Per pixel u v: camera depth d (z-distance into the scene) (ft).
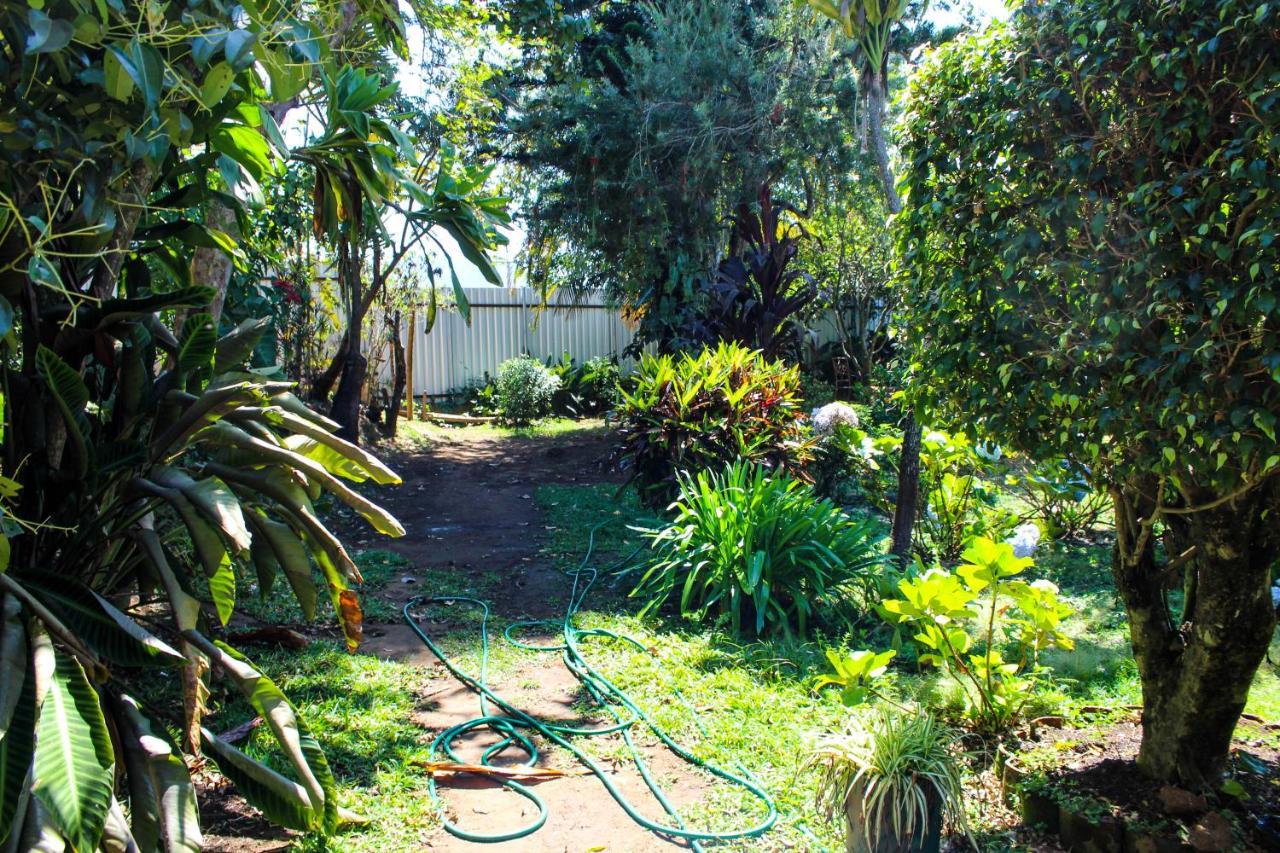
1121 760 11.53
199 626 11.98
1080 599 20.84
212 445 11.25
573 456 42.47
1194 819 10.04
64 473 9.95
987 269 10.06
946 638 12.93
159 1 8.86
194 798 8.43
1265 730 12.72
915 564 20.13
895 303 13.15
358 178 14.40
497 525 29.81
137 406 10.73
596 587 22.74
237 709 13.92
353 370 36.88
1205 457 8.45
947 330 10.55
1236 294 7.73
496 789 12.28
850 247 49.16
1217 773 10.65
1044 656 16.80
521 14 27.76
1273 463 7.97
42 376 9.77
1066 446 9.71
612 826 11.34
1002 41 10.04
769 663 16.80
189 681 9.56
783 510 20.16
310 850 10.43
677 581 21.01
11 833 6.84
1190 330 8.38
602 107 43.70
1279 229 7.49
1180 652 10.84
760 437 27.12
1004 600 18.62
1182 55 8.09
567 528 29.01
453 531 28.89
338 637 18.34
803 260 49.93
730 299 36.68
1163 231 8.27
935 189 10.75
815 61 43.34
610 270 49.42
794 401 28.89
